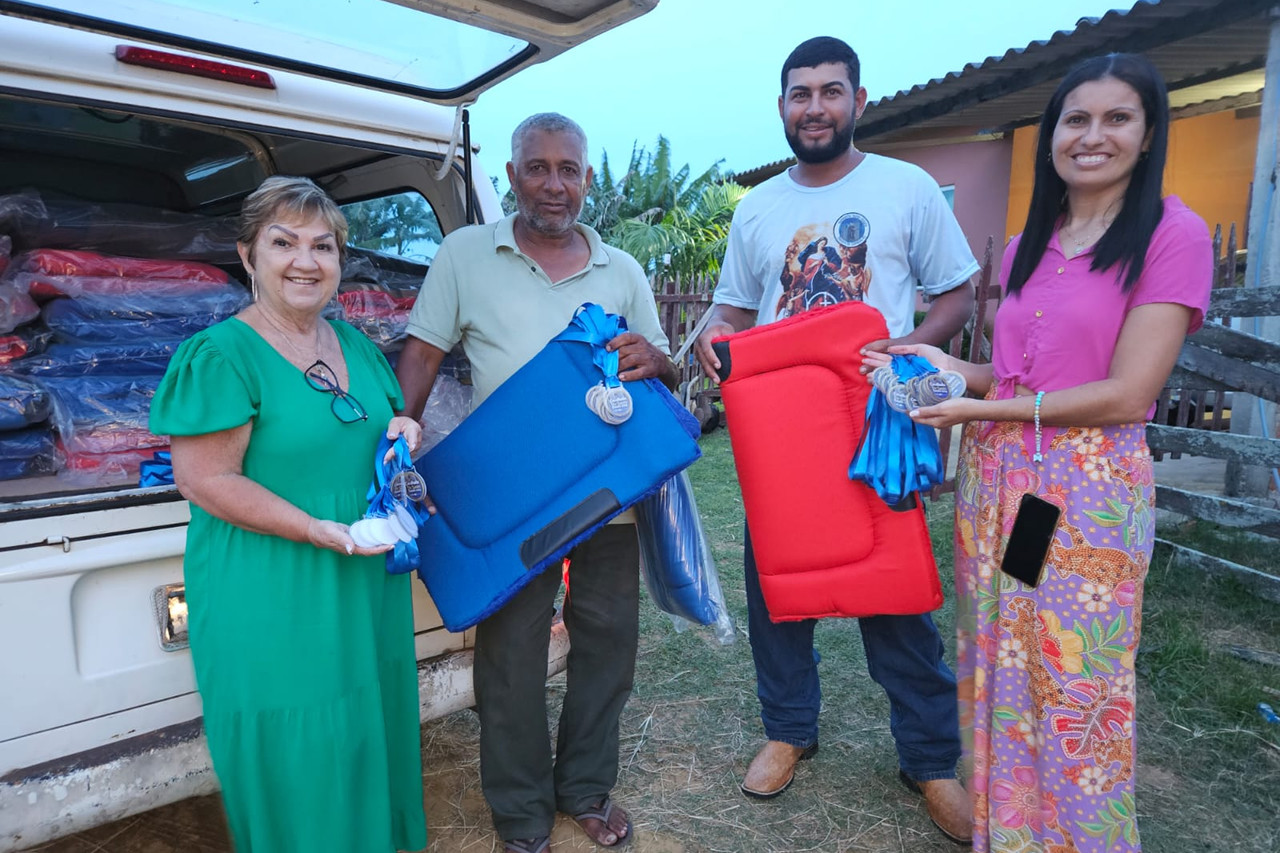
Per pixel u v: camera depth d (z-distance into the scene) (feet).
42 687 5.54
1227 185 29.76
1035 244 6.18
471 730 9.79
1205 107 28.73
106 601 5.84
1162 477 20.88
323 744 5.66
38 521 5.49
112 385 7.24
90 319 7.62
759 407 7.11
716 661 11.35
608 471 6.47
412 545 5.60
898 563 6.97
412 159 9.88
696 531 7.84
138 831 7.91
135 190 11.47
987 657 6.40
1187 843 7.52
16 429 6.97
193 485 5.25
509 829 7.38
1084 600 5.76
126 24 6.41
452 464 6.77
